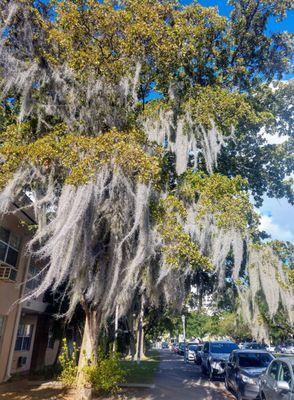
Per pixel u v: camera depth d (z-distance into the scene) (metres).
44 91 10.28
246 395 10.90
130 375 16.81
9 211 10.62
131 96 10.85
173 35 10.57
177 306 9.77
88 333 10.96
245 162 13.83
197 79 12.12
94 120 10.31
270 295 10.44
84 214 7.98
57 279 7.98
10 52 9.98
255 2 13.23
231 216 9.32
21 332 18.92
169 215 8.98
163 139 10.59
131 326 15.67
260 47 13.70
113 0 10.87
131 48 10.30
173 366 24.42
